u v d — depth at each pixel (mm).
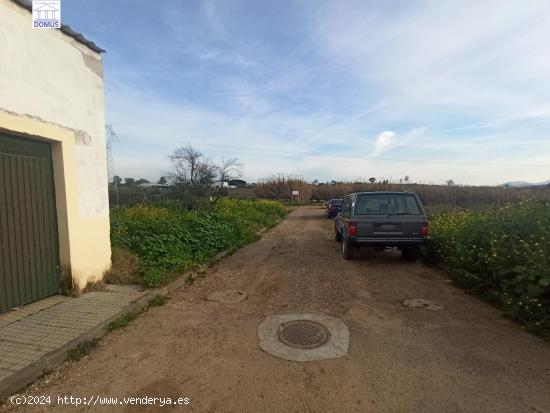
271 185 53781
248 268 8023
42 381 3227
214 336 4215
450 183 34656
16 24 4355
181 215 12453
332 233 15281
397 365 3494
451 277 6867
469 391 3041
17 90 4367
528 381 3199
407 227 7941
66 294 5270
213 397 2973
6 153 4477
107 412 2781
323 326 4520
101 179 6078
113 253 6836
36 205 4906
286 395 2996
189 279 6762
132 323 4613
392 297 5766
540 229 5594
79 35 5375
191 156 26469
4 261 4480
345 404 2869
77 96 5469
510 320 4715
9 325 4195
